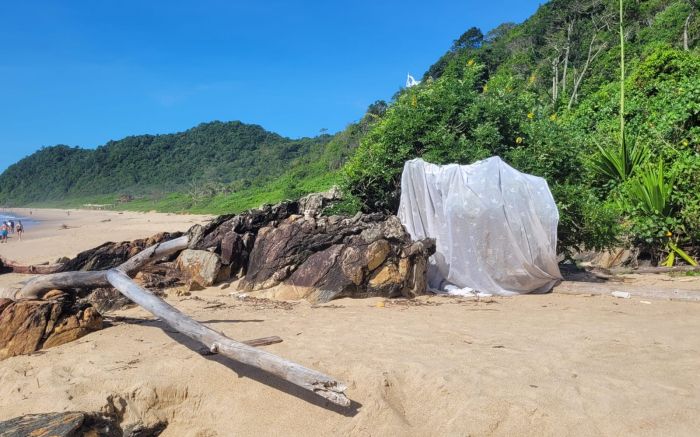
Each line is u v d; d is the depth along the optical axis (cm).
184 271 931
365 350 525
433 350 521
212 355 529
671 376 446
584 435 369
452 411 412
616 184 1281
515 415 394
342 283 796
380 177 1109
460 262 880
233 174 12469
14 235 4000
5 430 414
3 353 587
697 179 1098
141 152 16138
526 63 4550
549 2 5262
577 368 467
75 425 418
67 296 691
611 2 4119
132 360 537
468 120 1107
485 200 858
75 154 18700
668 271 1062
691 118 1307
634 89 1928
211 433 448
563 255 1273
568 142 1104
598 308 724
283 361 430
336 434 409
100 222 5616
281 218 1045
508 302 775
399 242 840
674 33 3275
